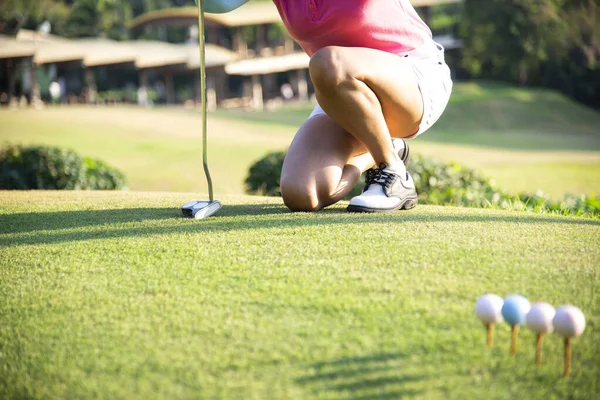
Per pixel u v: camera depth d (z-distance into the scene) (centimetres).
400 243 265
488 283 219
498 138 2934
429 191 635
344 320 192
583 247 261
